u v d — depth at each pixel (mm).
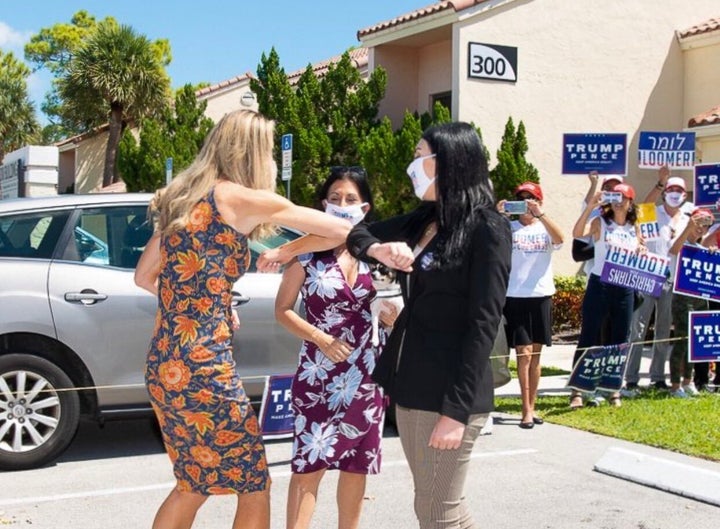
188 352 3455
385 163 13945
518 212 7348
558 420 7699
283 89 15547
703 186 8500
